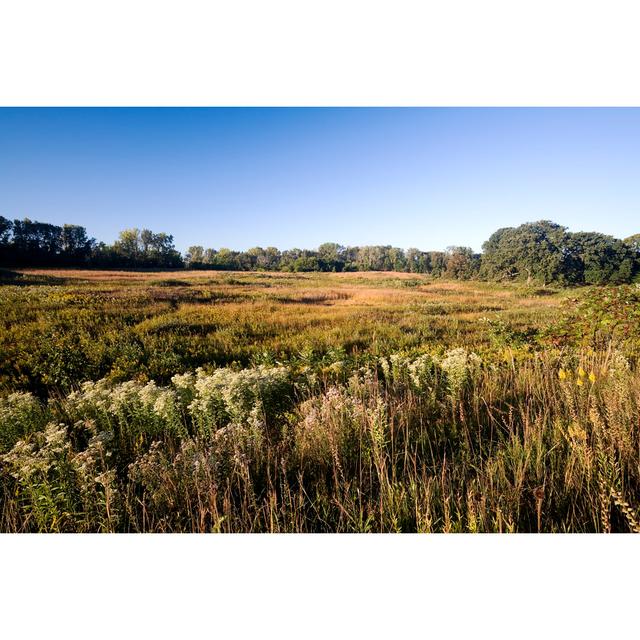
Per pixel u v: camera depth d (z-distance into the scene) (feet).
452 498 8.32
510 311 57.31
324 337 33.63
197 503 9.08
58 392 20.42
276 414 14.28
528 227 239.30
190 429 13.97
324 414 12.17
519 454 9.16
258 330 38.04
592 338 20.33
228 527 8.16
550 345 21.44
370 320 45.34
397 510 8.07
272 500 8.28
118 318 41.37
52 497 8.99
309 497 9.07
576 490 8.09
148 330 36.19
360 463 9.89
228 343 31.94
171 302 60.34
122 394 14.38
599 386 12.94
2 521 8.93
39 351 27.12
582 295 22.59
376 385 14.90
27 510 9.43
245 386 14.38
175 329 37.37
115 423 14.58
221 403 14.11
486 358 21.47
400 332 36.63
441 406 12.83
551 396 12.62
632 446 8.82
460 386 14.39
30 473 9.05
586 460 8.05
